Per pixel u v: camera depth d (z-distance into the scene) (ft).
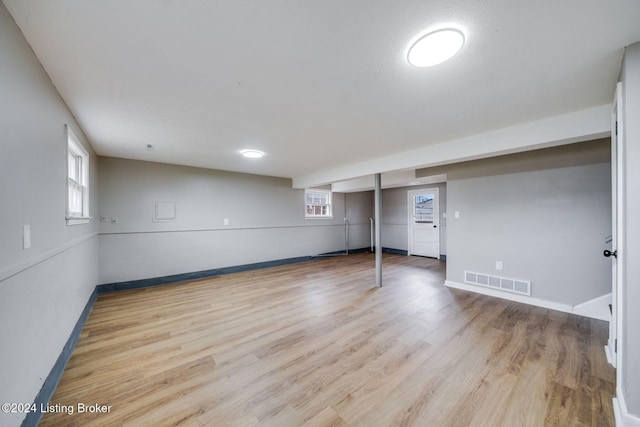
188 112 7.69
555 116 8.02
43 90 5.33
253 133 9.68
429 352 7.43
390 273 17.44
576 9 3.87
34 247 4.83
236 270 18.06
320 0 3.67
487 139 9.55
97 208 12.78
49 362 5.61
